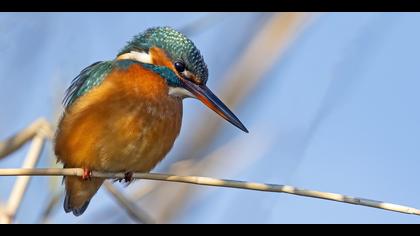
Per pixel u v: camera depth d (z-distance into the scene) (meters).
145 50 11.12
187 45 11.15
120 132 10.43
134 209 10.81
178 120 11.02
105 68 10.95
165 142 10.84
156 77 10.91
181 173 11.62
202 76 11.20
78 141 10.48
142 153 10.62
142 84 10.70
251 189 8.97
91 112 10.45
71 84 11.14
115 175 10.72
